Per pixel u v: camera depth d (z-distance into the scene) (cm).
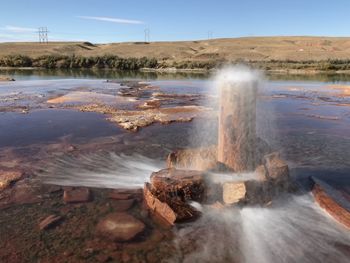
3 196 746
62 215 659
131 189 776
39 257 530
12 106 2089
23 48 12194
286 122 1648
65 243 567
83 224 625
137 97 2570
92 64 7869
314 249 562
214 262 527
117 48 13300
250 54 10625
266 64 7419
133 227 611
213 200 673
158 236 589
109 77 5119
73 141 1238
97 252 543
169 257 536
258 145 757
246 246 567
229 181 670
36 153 1073
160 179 674
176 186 661
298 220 638
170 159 775
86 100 2378
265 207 672
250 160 712
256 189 670
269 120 1688
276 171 707
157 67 7894
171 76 5456
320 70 6944
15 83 3725
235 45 13838
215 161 724
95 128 1476
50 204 707
